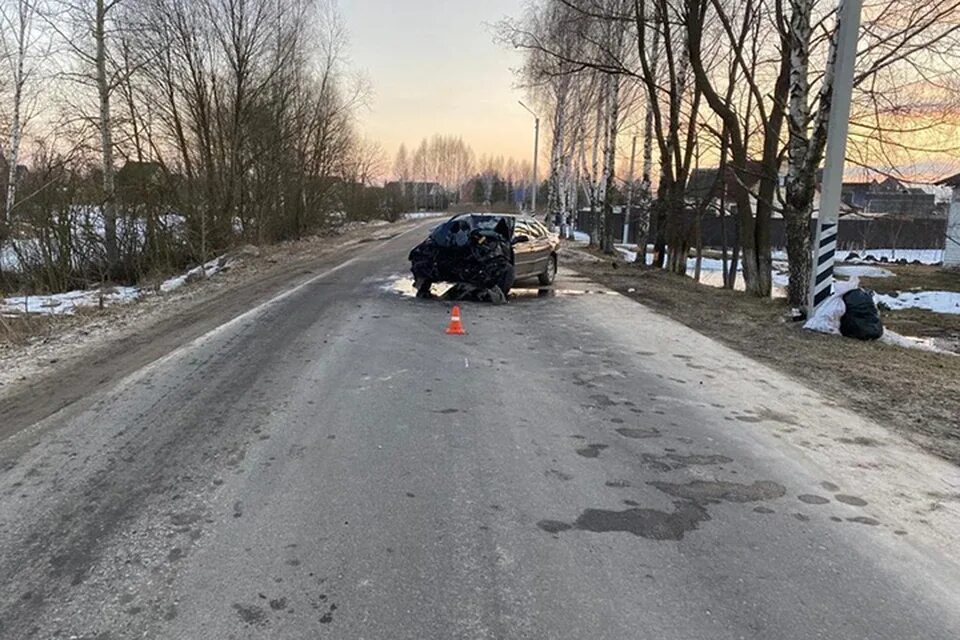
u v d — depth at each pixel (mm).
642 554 3320
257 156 26062
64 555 3236
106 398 5883
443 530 3525
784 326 10164
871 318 9320
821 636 2695
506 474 4293
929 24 10273
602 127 34562
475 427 5207
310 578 3047
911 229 41531
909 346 9047
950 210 30734
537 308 11758
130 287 16297
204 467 4332
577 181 62812
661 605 2887
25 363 7363
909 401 6215
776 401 6145
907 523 3717
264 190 27453
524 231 14000
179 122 22938
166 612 2785
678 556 3307
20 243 16688
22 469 4297
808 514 3803
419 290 12664
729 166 14664
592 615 2805
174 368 6969
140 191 18219
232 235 23609
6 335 9047
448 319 10320
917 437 5203
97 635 2635
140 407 5609
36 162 17906
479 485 4113
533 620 2764
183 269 19641
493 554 3291
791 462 4602
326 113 35281
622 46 23812
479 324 9945
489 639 2637
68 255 16828
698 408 5855
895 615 2850
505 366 7293
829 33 11352
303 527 3529
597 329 9727
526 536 3484
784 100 14258
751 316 11211
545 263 14609
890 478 4359
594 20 23453
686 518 3727
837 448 4910
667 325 10203
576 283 15992
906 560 3314
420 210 105562
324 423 5230
